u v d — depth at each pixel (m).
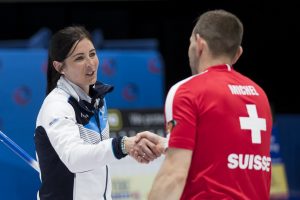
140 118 9.92
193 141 4.61
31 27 14.02
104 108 5.66
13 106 9.99
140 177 9.50
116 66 10.93
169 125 4.67
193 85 4.75
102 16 14.47
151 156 4.85
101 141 5.16
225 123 4.70
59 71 5.43
